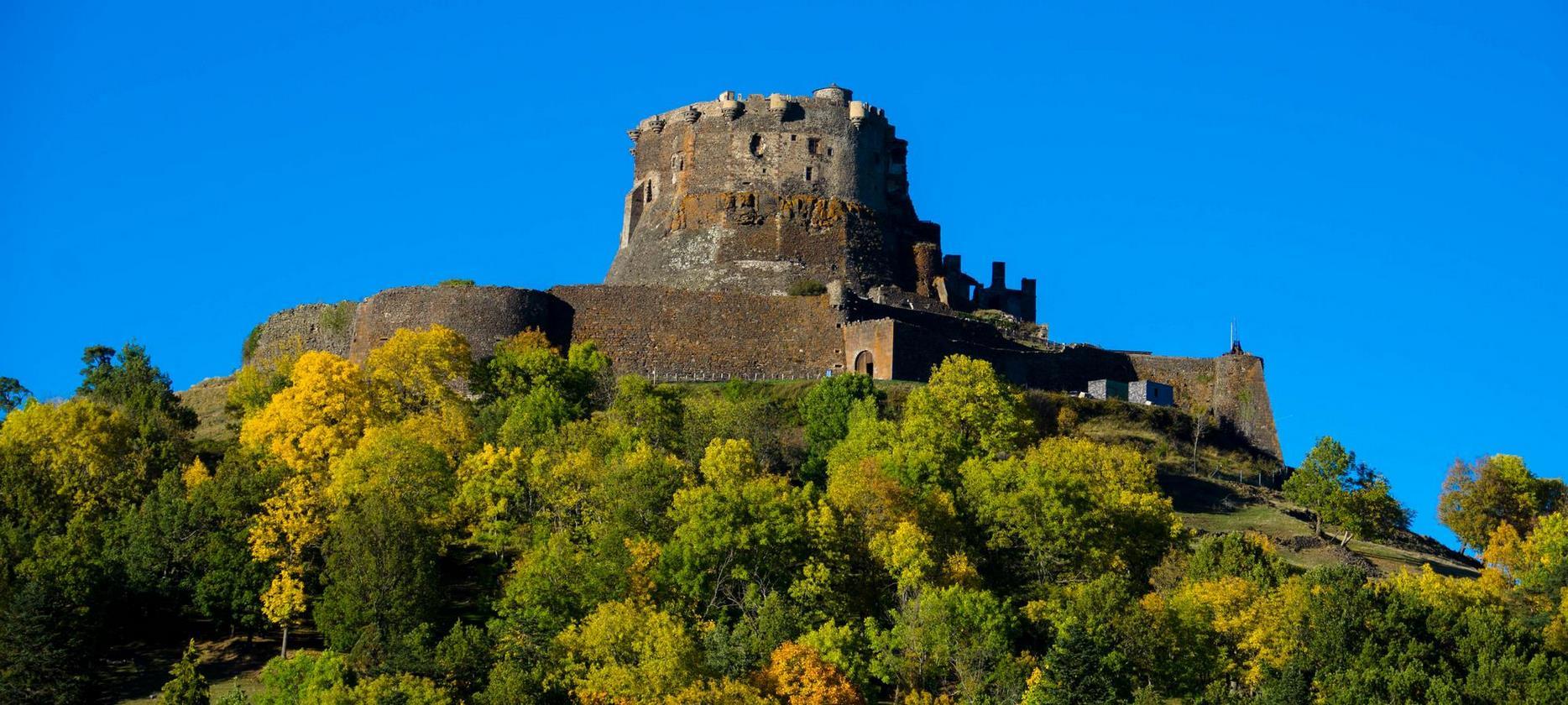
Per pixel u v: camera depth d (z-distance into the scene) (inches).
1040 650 5861.2
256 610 5974.4
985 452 7504.9
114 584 5984.3
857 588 6151.6
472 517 6604.3
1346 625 5743.1
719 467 6717.5
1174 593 6077.8
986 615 5762.8
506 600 5826.8
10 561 6220.5
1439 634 5821.9
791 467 7559.1
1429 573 6451.8
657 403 7647.6
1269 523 7593.5
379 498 6097.4
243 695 5383.9
